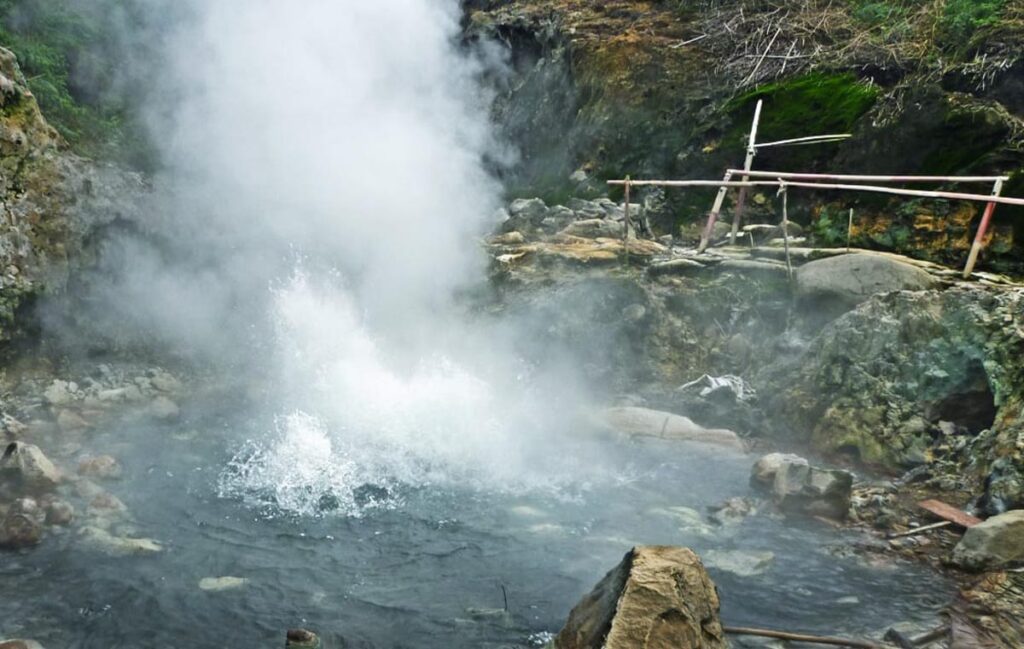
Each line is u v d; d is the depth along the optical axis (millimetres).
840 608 3846
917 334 5891
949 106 7910
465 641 3541
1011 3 8797
